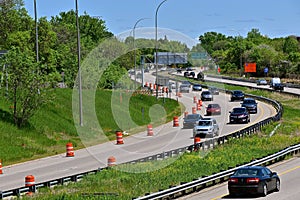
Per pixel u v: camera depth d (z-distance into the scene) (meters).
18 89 51.19
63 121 55.88
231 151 41.94
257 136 50.62
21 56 50.75
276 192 27.56
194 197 26.62
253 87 116.62
